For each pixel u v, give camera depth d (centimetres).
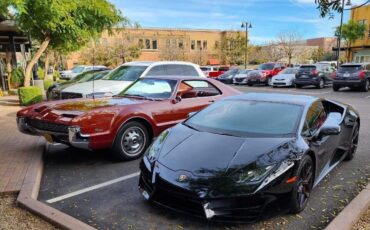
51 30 1302
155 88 679
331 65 2405
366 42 3512
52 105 592
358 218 364
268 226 358
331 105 554
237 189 330
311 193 439
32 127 570
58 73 3259
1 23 1459
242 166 345
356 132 602
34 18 1208
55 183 491
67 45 1506
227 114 468
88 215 390
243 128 428
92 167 558
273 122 430
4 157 586
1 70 1855
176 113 637
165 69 1026
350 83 1895
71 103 603
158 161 381
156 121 605
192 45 5100
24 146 662
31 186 452
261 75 2525
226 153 369
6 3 1059
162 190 359
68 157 616
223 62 5003
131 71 1016
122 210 401
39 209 383
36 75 2186
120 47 4019
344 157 566
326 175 497
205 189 333
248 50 4919
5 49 1997
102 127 534
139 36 4662
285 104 465
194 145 395
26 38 1945
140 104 602
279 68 2673
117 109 562
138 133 591
